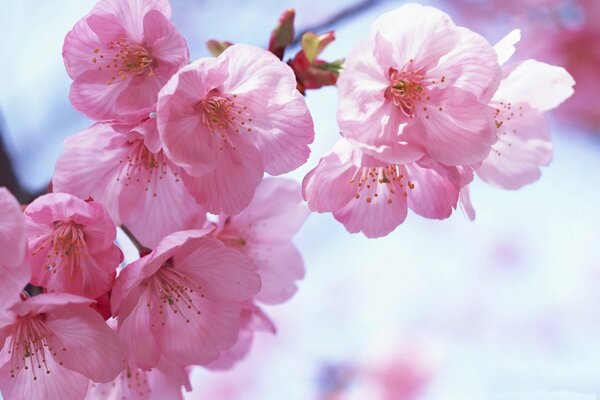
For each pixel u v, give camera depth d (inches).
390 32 15.9
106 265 16.0
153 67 16.1
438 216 16.7
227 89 16.1
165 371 16.8
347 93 15.8
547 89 17.5
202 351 16.7
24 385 16.4
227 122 16.2
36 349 16.1
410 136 16.0
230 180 16.2
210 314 16.6
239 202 16.2
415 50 16.0
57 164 16.5
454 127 16.0
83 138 16.2
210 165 16.0
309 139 16.2
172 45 16.1
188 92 15.9
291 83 16.0
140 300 16.5
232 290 16.6
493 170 17.8
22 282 15.5
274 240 17.7
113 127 16.0
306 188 16.2
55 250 16.0
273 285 17.6
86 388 16.5
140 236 16.6
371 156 15.9
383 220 16.7
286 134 16.2
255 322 17.5
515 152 17.7
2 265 15.5
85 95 16.2
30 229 16.1
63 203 16.0
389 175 16.5
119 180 16.6
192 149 16.0
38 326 16.1
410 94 16.0
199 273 16.6
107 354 16.0
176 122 15.9
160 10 16.1
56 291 16.0
